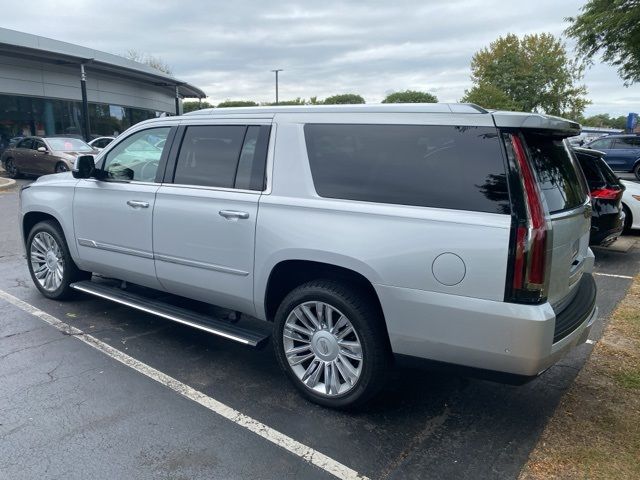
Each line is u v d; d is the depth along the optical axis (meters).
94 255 4.89
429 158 3.06
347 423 3.34
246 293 3.78
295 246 3.41
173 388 3.76
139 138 4.60
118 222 4.57
